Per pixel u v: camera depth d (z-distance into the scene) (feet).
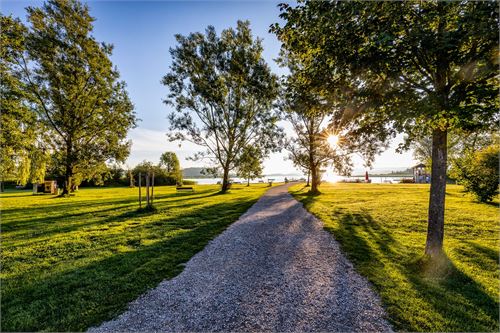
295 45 15.52
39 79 71.61
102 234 25.61
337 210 40.11
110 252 19.98
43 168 87.10
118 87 85.15
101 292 13.46
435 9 11.88
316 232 26.23
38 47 68.95
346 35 12.59
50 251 20.33
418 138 17.03
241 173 88.02
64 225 30.14
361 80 15.02
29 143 56.29
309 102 16.84
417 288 13.69
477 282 14.28
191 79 78.07
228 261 17.99
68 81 75.05
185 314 11.39
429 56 13.33
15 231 27.20
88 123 80.23
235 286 14.07
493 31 9.66
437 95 12.22
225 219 33.22
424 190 77.30
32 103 70.08
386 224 29.37
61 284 14.44
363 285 14.08
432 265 15.92
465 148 26.32
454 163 48.42
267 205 47.70
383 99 13.60
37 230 27.61
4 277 15.48
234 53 75.10
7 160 53.72
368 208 41.45
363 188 93.91
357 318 11.00
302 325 10.51
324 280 14.76
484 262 17.10
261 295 13.05
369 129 16.58
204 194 78.54
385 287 13.82
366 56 12.54
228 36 78.07
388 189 84.94
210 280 14.87
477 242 21.56
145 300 12.64
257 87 75.31
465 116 10.98
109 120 83.71
